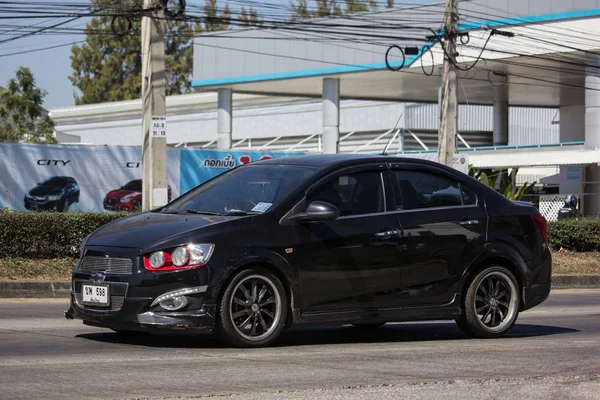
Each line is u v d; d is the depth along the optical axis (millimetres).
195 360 14672
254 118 117062
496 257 18375
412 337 18672
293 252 16094
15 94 78062
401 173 17828
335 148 84250
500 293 18562
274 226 16094
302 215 16297
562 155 77812
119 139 123000
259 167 18016
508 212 18750
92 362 14383
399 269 17203
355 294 16766
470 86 93625
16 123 77812
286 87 90562
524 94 100062
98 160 48312
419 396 12352
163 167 35625
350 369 14242
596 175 79812
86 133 125500
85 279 15875
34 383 12617
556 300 30453
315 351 16031
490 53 75625
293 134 113125
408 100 102812
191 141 119375
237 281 15570
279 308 16031
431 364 14930
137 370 13727
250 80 87438
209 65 89875
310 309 16359
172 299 15172
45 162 46875
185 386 12594
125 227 16469
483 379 13688
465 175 18641
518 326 21594
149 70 35656
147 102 35844
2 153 45750
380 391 12594
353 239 16719
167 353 15359
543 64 78812
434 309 17609
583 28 72438
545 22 73500
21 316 21547
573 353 16531
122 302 15312
